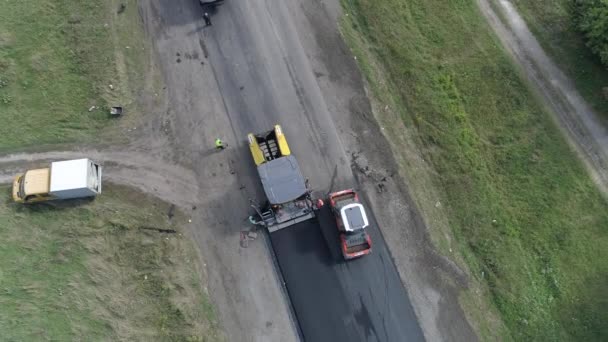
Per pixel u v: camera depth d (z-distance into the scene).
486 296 22.03
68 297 20.34
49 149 23.28
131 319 20.56
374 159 23.95
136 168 23.30
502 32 27.97
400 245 22.45
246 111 24.52
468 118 25.42
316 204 22.78
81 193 21.70
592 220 23.84
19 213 21.66
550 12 28.33
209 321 21.09
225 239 22.34
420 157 24.25
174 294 21.16
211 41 25.77
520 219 23.55
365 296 21.59
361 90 25.23
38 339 19.39
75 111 24.02
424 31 27.03
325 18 26.64
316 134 24.25
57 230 21.55
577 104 26.42
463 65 26.52
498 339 21.39
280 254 22.12
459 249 22.72
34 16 25.16
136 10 26.23
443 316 21.47
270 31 26.14
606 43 25.95
